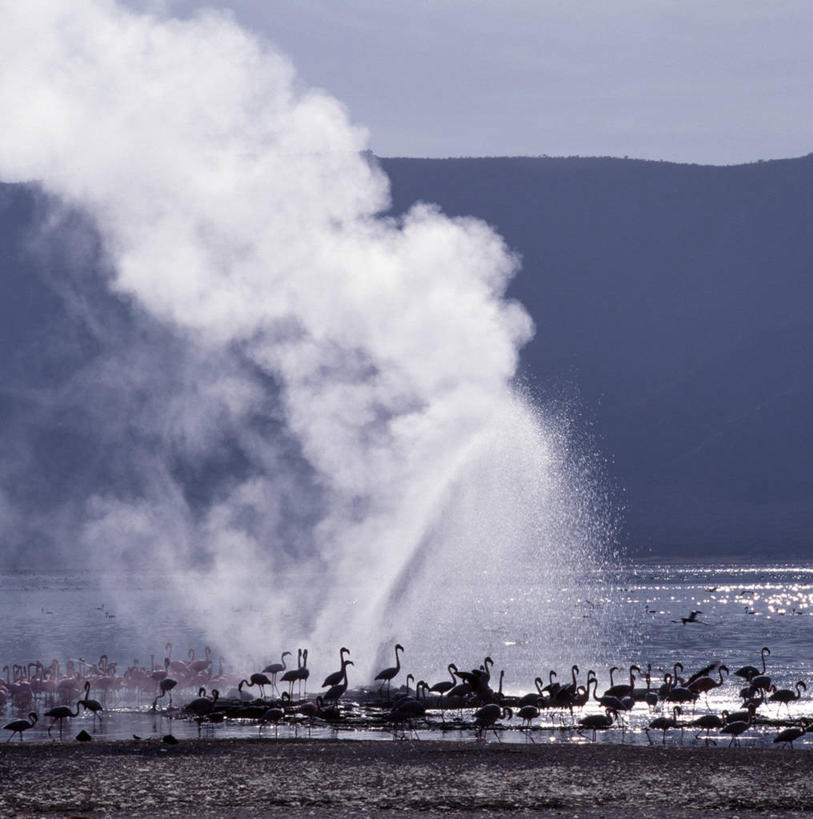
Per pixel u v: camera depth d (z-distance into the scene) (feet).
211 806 408.67
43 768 485.56
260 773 470.80
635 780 453.99
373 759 505.66
